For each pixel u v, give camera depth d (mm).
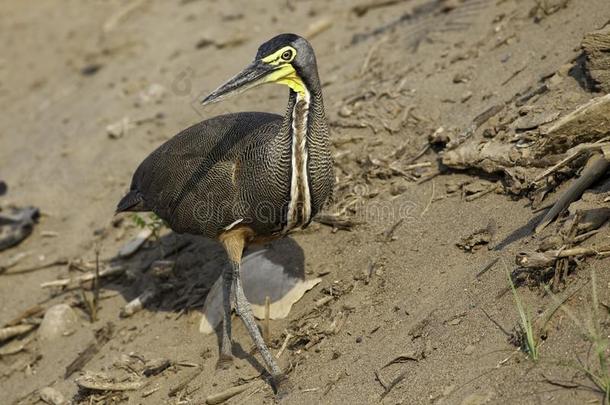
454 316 9602
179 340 11828
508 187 11055
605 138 10297
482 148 11609
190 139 11523
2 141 18688
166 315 12391
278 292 11625
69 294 13648
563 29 13008
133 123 16781
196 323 11984
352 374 9695
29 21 24344
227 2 20531
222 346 11125
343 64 15609
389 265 11078
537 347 8625
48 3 25375
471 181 11625
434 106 13211
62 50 21828
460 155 11742
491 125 11984
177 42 19406
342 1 18234
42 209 15742
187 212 11328
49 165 16859
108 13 23250
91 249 14398
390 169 12469
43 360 12680
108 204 15180
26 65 21734
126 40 20766
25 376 12547
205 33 18891
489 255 10219
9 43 23219
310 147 10359
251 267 12086
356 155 13055
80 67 20500
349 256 11625
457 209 11266
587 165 10188
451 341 9297
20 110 19750
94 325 12867
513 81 12680
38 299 13805
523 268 9469
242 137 10984
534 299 9172
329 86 15062
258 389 10359
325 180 10633
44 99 19797
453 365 8992
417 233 11297
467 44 14133
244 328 11555
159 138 16062
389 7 17109
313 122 10359
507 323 9086
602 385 7895
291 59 10164
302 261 11898
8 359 12984
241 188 10719
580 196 9953
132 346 12070
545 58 12688
